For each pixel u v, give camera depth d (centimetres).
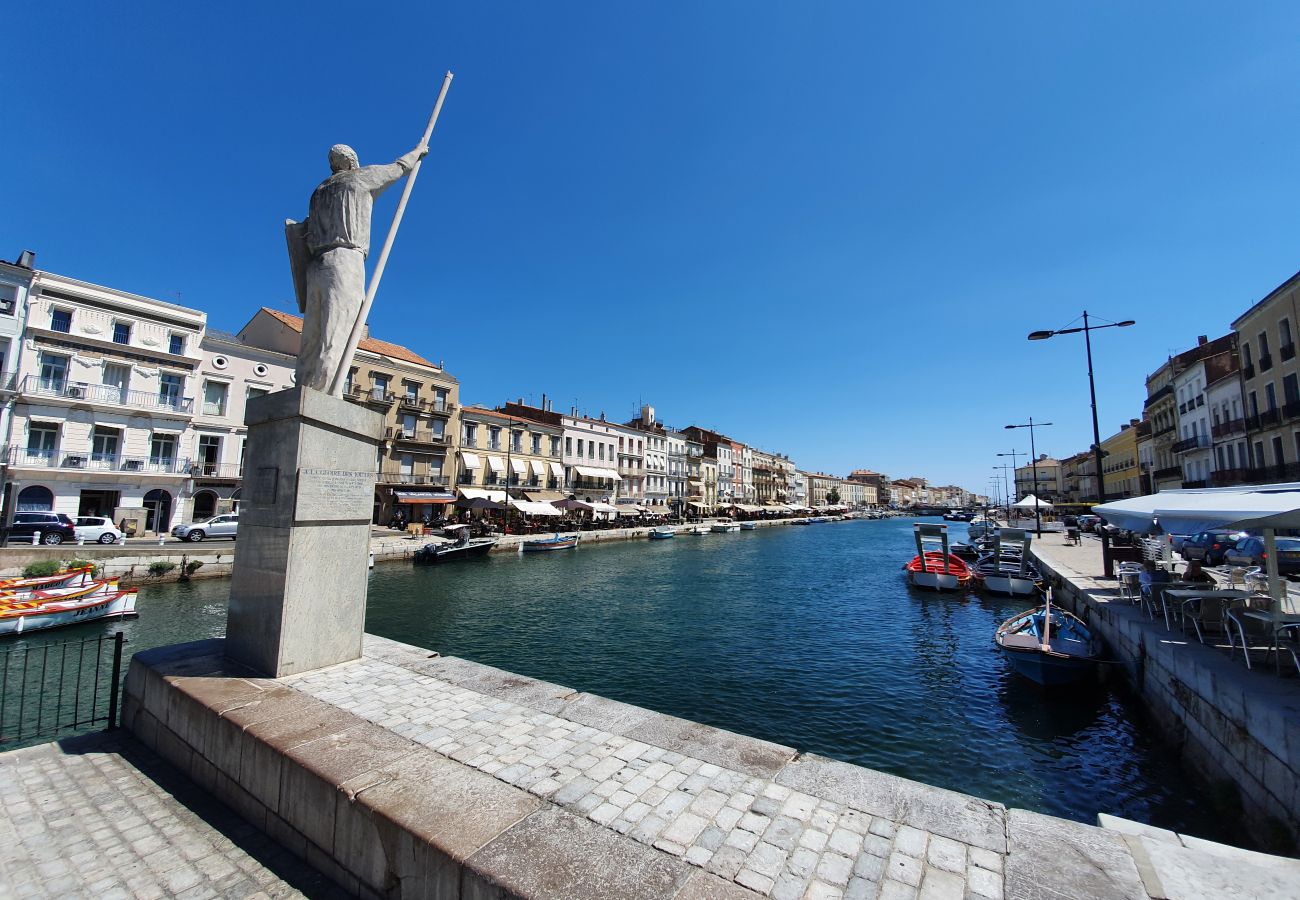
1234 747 686
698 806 341
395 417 4212
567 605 2134
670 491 7800
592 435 6191
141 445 2975
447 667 605
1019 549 2802
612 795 352
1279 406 2825
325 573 595
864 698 1146
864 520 14750
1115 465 6247
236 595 613
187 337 3177
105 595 1593
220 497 3269
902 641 1620
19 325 2655
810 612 2056
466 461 4625
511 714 482
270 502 588
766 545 5544
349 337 632
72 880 345
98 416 2841
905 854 294
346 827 343
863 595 2438
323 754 391
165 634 1507
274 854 377
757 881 271
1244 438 3170
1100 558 2675
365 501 645
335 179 634
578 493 5891
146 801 445
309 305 628
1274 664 780
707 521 7725
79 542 2403
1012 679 1268
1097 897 259
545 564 3459
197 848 382
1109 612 1311
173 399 3122
